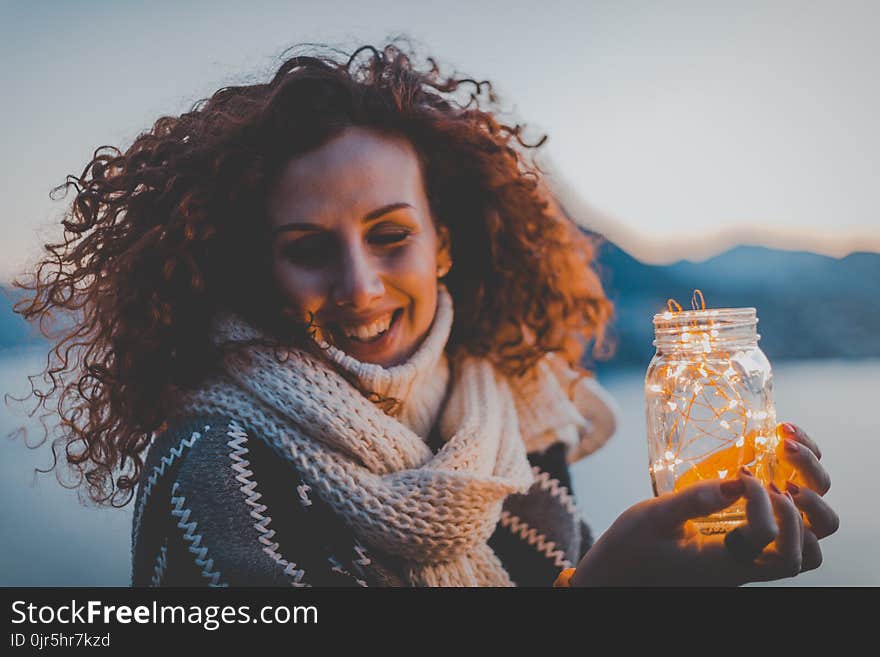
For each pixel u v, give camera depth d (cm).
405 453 88
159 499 82
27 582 214
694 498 65
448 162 98
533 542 107
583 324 129
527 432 112
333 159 84
